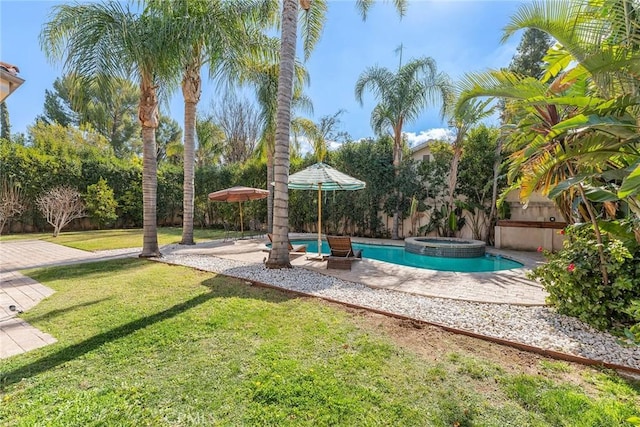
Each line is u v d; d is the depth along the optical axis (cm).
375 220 1388
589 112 291
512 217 1127
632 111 303
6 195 1394
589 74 325
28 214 1509
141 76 743
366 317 392
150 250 829
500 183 1104
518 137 519
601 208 472
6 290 512
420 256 1011
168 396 227
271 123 1212
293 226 1642
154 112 804
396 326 364
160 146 2891
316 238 1361
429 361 281
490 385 245
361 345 311
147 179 822
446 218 1230
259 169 1700
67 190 1488
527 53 1773
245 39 880
